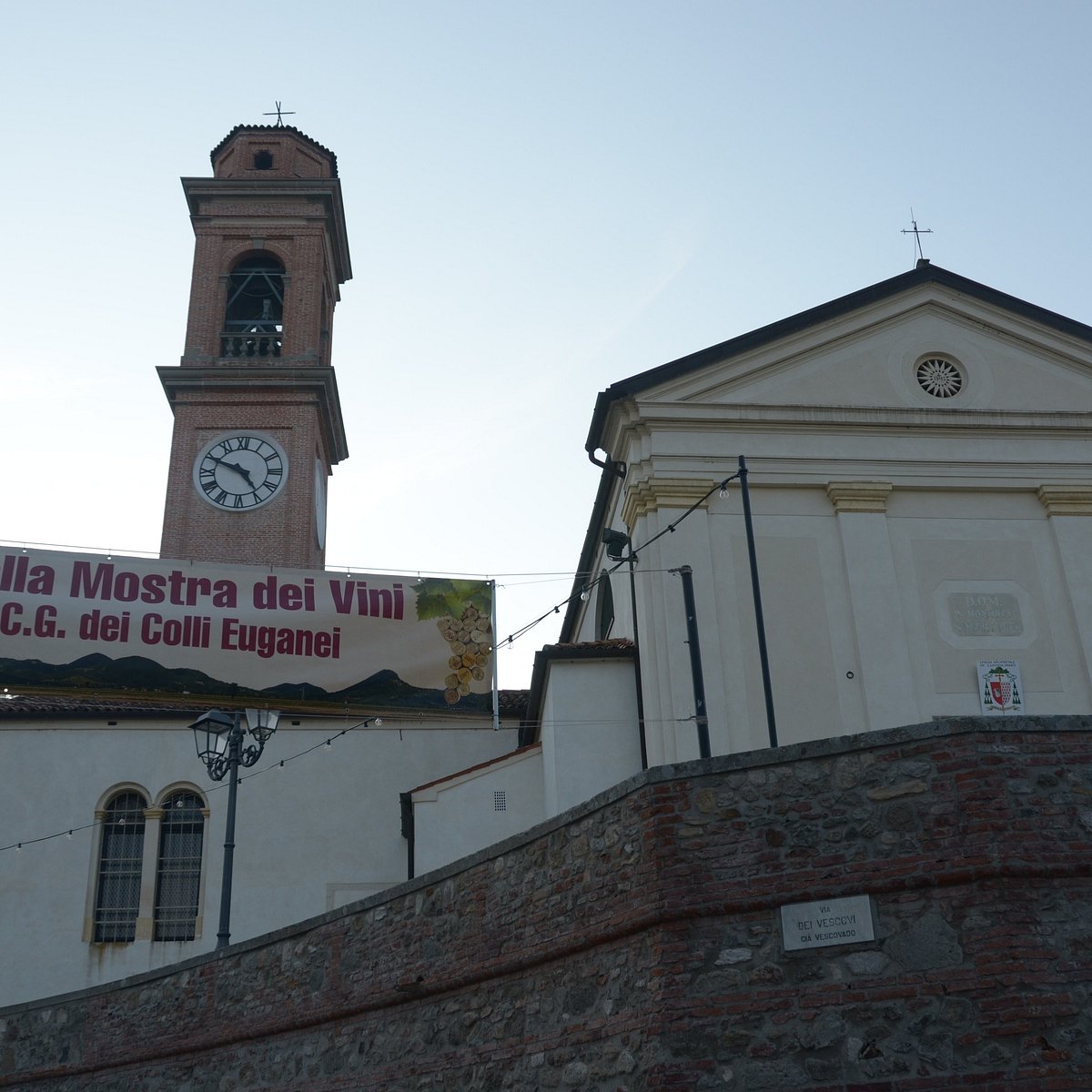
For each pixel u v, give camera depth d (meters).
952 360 26.86
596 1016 10.80
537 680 26.11
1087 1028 9.38
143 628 24.92
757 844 10.39
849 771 10.41
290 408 38.81
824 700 23.67
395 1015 13.02
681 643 23.73
